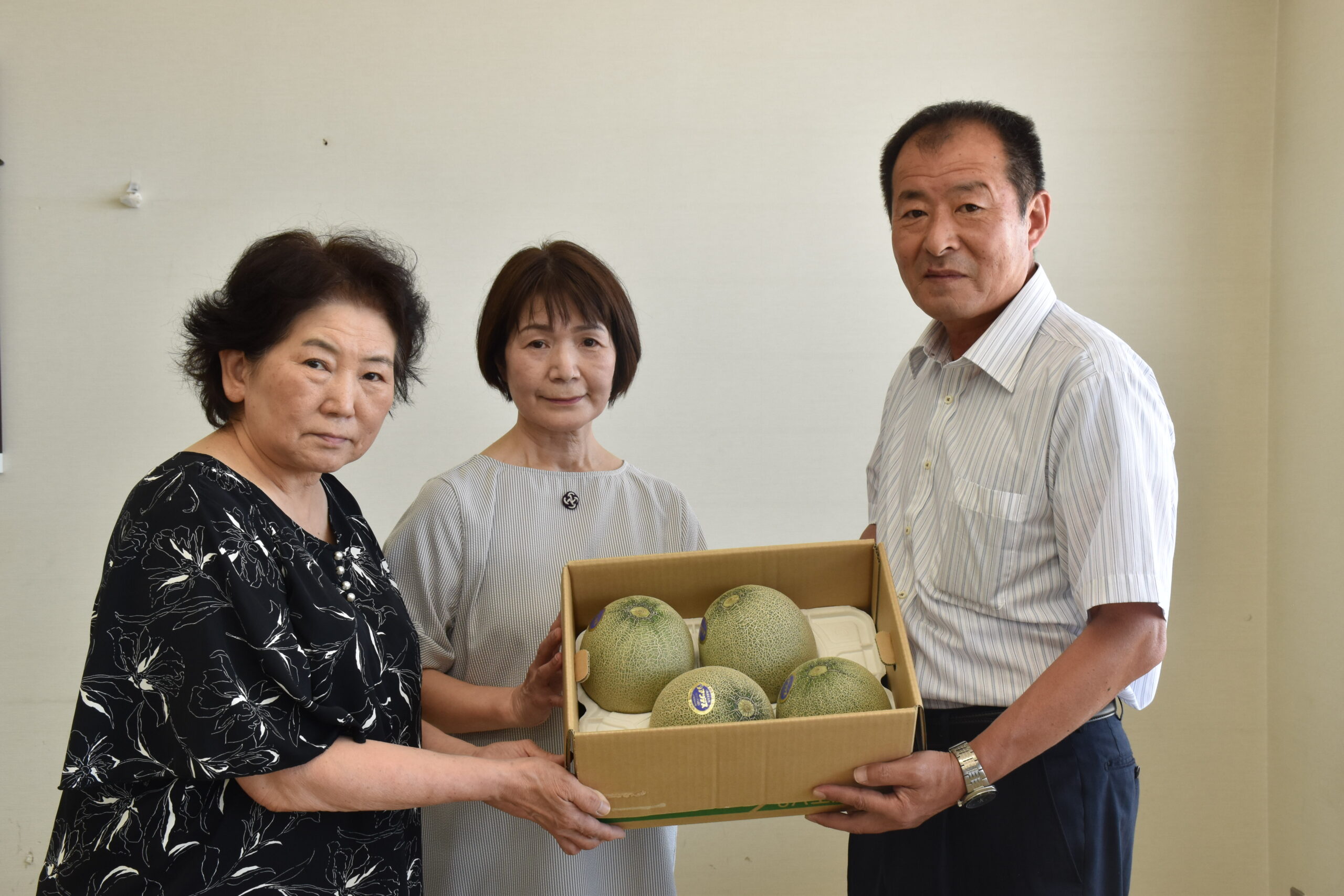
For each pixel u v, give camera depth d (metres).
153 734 0.82
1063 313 1.16
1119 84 2.12
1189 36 2.10
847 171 2.14
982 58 2.12
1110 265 2.12
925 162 1.16
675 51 2.12
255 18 2.07
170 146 2.06
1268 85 2.10
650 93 2.12
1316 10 1.96
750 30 2.12
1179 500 2.13
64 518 2.06
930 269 1.17
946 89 2.12
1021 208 1.16
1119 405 1.05
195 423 2.08
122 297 2.06
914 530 1.22
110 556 0.85
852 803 0.94
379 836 0.96
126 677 0.82
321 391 0.92
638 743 0.87
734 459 2.17
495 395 2.14
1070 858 1.11
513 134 2.11
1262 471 2.12
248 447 0.97
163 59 2.06
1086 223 2.12
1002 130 1.15
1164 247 2.12
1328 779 1.92
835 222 2.14
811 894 2.16
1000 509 1.12
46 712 2.07
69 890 0.85
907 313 2.16
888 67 2.12
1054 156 2.12
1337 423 1.90
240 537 0.85
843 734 0.90
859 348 2.16
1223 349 2.12
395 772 0.90
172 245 2.07
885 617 1.08
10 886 2.06
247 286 0.92
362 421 0.96
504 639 1.29
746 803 0.94
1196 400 2.12
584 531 1.32
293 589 0.90
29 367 2.05
